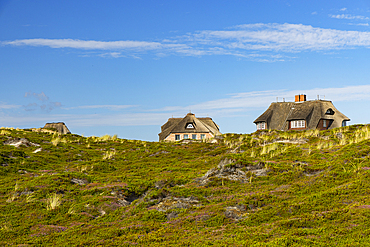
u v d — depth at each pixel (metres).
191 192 19.77
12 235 15.14
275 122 74.81
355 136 29.80
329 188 18.00
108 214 18.17
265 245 12.12
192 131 74.81
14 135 36.00
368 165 19.77
